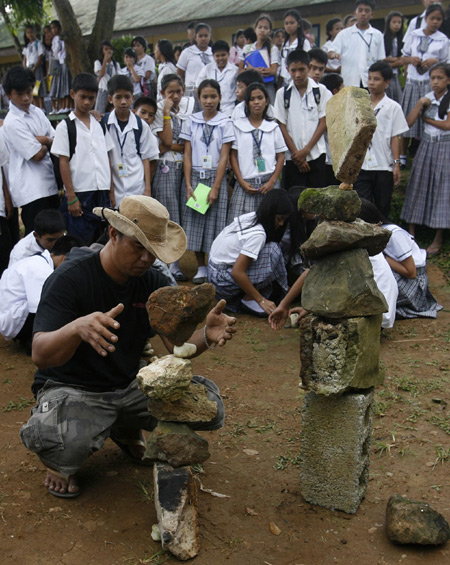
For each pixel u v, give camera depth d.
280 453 3.31
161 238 2.60
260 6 13.55
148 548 2.57
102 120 5.80
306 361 2.68
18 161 5.62
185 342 2.65
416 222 7.20
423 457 3.26
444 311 5.50
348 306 2.58
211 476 3.10
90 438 2.76
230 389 4.06
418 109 7.08
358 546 2.59
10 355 4.75
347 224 2.59
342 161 2.53
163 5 16.98
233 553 2.54
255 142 6.04
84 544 2.58
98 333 2.35
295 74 6.40
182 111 6.70
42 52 12.09
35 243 4.88
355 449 2.72
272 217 5.14
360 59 7.89
